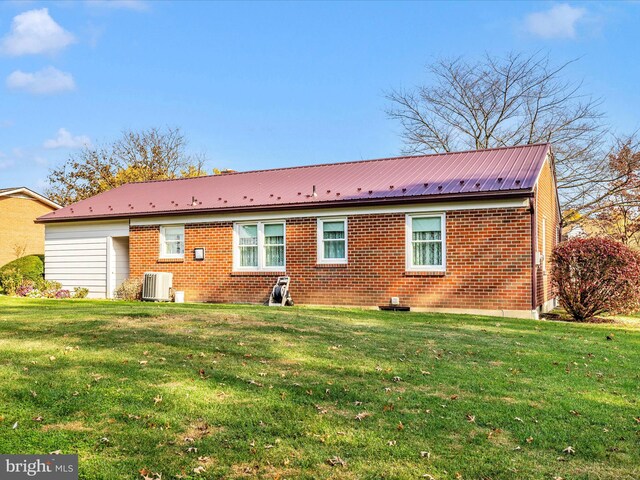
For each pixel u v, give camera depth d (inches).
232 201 692.7
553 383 269.7
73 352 291.7
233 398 227.0
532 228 531.8
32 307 521.3
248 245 674.8
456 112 1268.5
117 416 202.4
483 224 550.0
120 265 786.2
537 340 390.0
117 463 166.6
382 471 166.2
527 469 170.6
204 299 692.1
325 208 622.5
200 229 699.4
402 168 705.0
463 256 558.3
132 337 333.1
